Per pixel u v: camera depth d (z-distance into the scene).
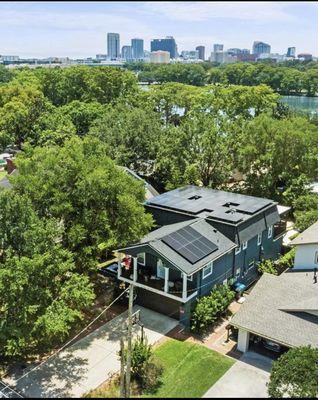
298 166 46.75
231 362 23.42
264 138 46.25
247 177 47.31
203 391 21.12
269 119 48.59
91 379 22.08
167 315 27.89
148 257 28.72
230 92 76.38
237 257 30.27
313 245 29.59
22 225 22.64
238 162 46.97
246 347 24.23
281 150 45.91
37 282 21.75
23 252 22.55
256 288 26.73
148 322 27.16
